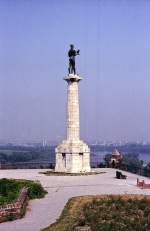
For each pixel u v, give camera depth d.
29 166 85.06
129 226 28.80
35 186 42.25
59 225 28.62
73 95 68.19
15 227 28.36
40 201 39.00
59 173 65.94
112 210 33.72
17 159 192.50
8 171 73.50
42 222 29.97
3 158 195.75
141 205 35.44
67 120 68.50
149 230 28.12
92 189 47.12
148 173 70.62
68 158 67.12
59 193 44.00
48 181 55.25
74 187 48.97
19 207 31.75
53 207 35.81
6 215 30.73
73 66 69.31
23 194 36.94
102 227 28.14
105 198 38.84
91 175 64.69
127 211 33.56
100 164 86.81
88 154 68.81
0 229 27.75
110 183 53.50
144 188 48.75
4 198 35.69
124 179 59.28
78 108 68.75
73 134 68.06
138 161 121.31
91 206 35.06
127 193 43.31
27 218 31.39
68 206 35.53
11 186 42.44
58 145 68.94
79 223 28.80
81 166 67.88
